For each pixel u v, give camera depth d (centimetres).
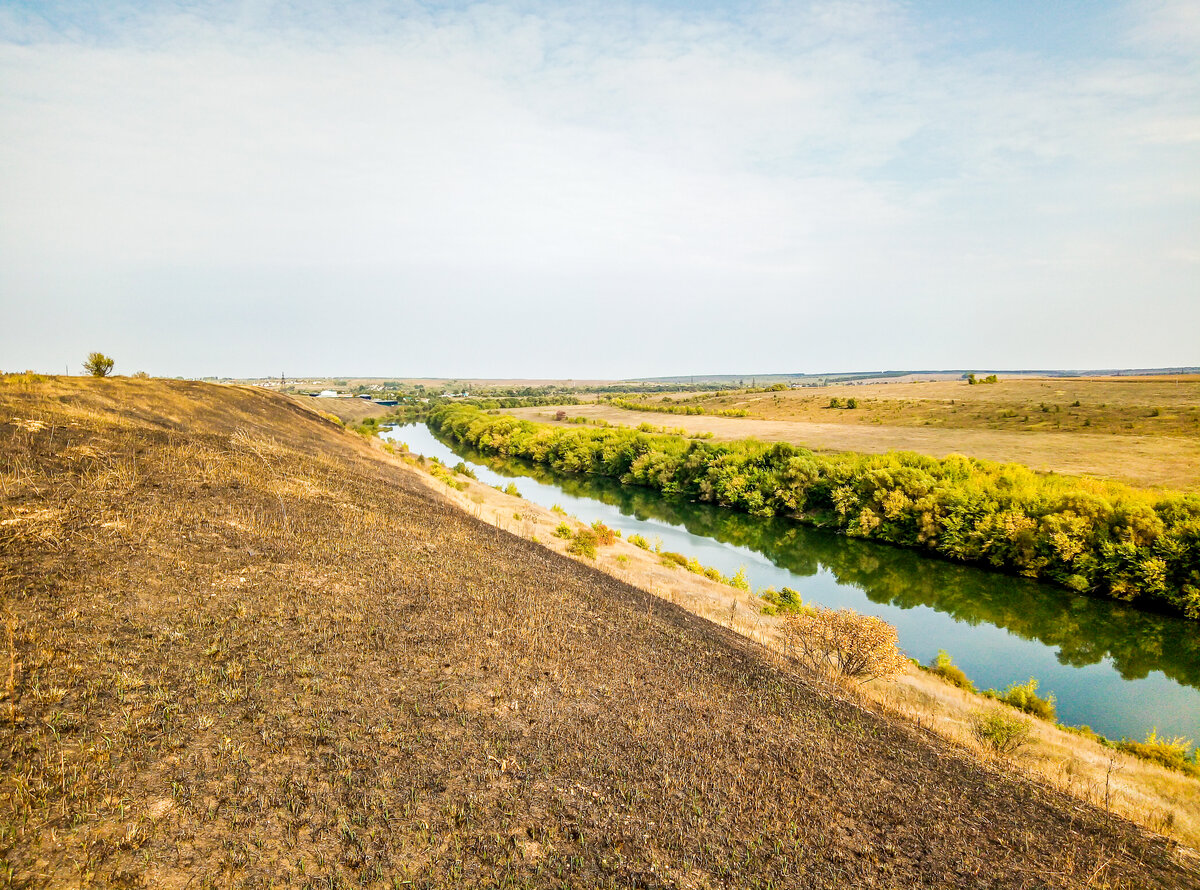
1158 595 3562
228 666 1053
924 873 871
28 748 768
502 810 845
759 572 4172
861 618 1978
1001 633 3275
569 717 1131
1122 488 4397
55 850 639
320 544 1752
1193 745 2200
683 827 881
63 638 1005
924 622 3394
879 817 1004
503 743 1004
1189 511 3709
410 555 1880
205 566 1409
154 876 636
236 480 2138
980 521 4372
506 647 1377
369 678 1120
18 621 1014
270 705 973
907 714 1716
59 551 1284
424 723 1017
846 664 1941
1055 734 1919
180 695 947
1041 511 4203
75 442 2031
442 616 1467
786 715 1347
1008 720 1719
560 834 821
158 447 2278
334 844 729
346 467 3316
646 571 3231
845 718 1412
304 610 1325
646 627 1770
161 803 735
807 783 1067
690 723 1206
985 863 922
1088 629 3338
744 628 2405
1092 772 1642
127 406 3022
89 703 877
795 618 2088
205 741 860
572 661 1384
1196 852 1138
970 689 2370
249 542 1620
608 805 901
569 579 2170
